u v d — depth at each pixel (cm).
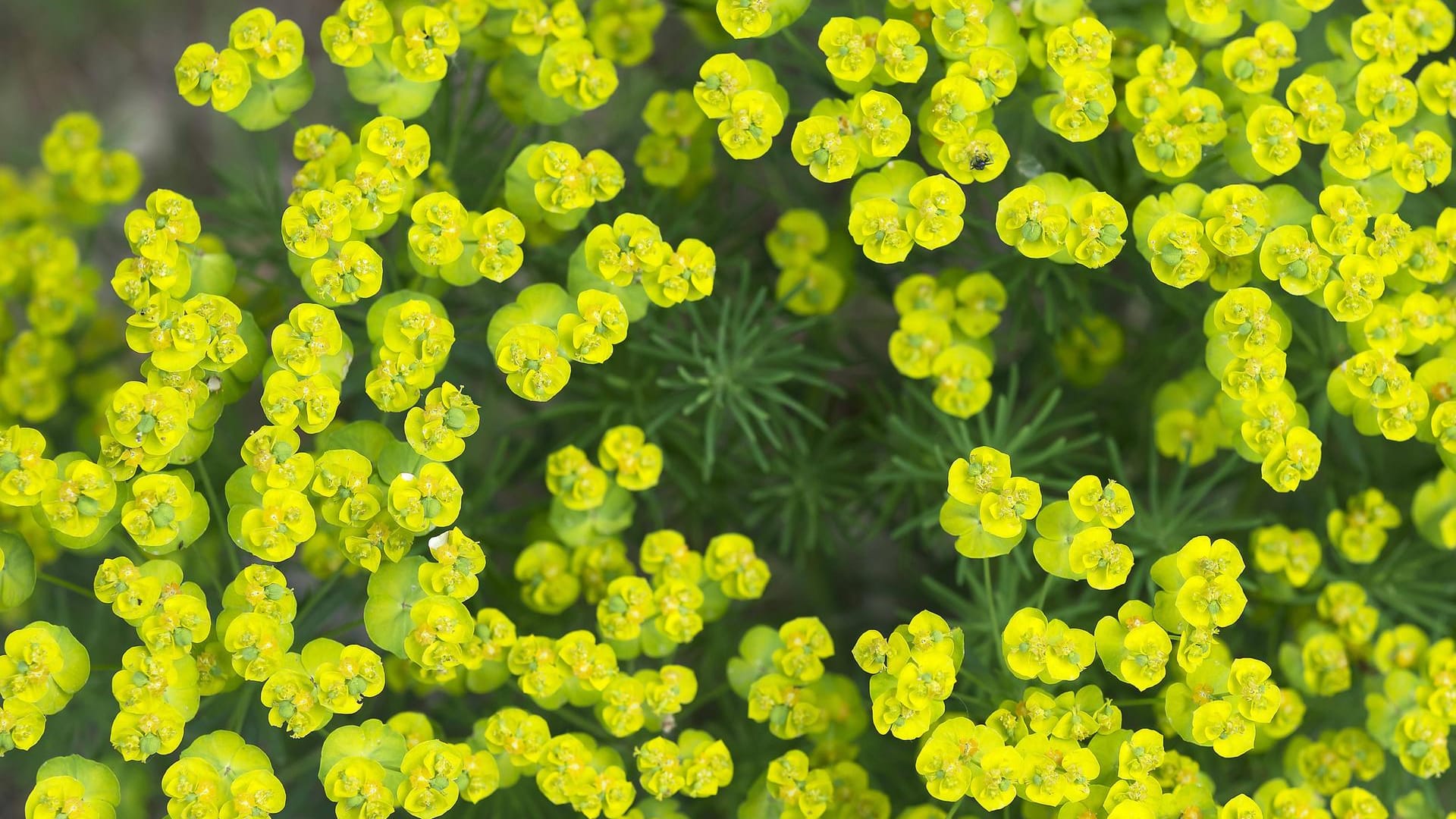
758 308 80
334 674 71
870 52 73
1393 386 73
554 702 73
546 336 73
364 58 74
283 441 72
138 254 72
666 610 74
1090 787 72
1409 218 79
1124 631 72
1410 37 74
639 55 78
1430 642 80
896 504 81
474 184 80
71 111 104
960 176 73
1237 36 77
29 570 72
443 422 72
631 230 73
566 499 75
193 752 71
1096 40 73
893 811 79
